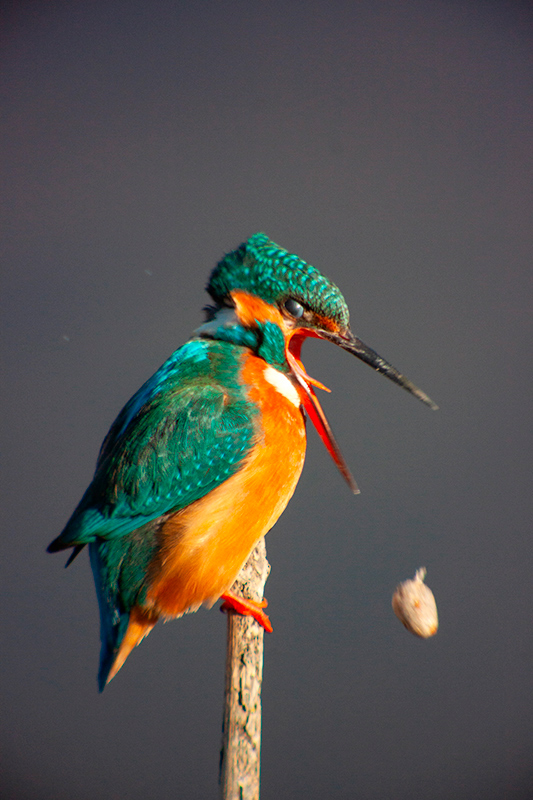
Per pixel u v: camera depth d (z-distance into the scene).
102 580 3.09
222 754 3.07
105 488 3.09
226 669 3.08
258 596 3.10
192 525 3.09
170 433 3.09
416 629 3.07
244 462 3.09
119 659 3.09
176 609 3.09
